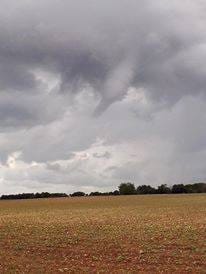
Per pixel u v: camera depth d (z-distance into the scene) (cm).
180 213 6203
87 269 2477
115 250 3041
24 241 3516
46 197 16300
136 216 5728
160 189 17162
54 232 4003
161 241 3341
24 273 2378
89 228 4259
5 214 6862
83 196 16038
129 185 17200
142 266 2528
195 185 17188
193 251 2923
